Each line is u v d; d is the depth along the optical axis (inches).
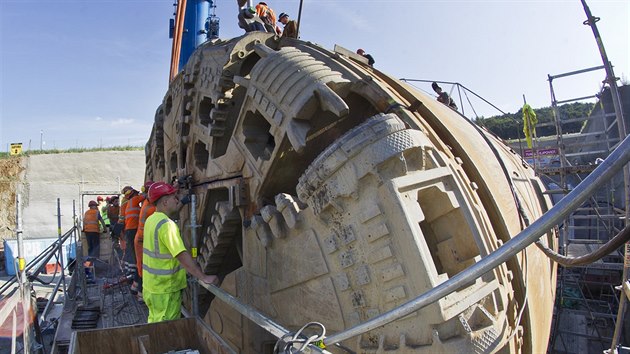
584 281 466.9
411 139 137.6
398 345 133.6
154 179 468.8
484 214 152.4
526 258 169.2
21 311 241.1
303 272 167.9
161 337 182.2
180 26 518.0
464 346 124.8
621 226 452.1
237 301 148.4
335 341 105.0
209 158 256.4
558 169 433.7
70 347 152.1
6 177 1409.9
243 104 210.4
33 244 896.3
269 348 207.3
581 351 396.5
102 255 719.1
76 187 1434.5
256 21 291.7
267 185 199.9
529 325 160.6
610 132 552.1
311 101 168.1
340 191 144.3
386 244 133.8
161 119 408.8
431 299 86.6
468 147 182.1
